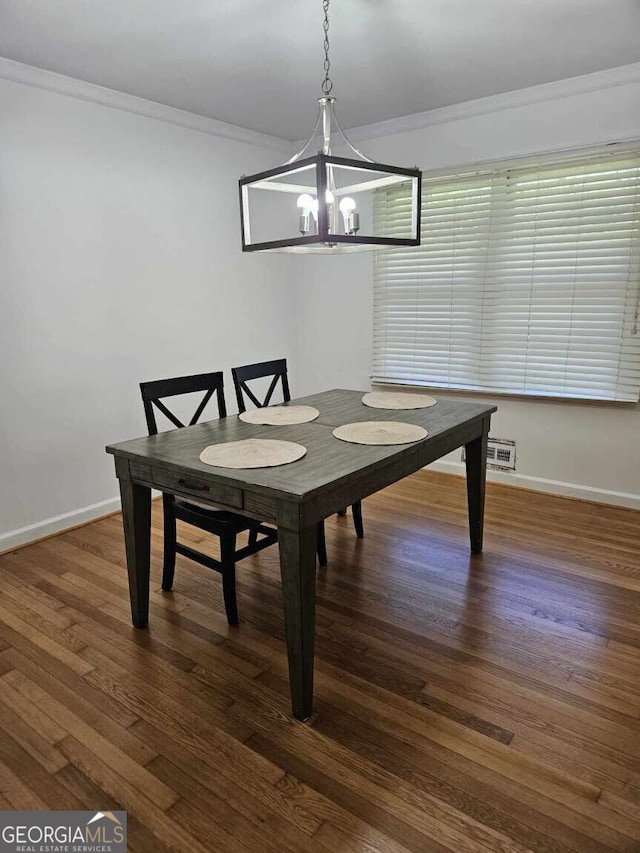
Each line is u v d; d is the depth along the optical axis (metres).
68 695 1.84
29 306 2.88
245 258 4.07
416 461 2.14
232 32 2.38
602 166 3.08
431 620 2.24
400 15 2.26
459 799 1.44
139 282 3.39
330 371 4.50
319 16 2.25
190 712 1.76
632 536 2.95
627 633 2.13
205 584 2.56
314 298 4.46
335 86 3.05
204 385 2.64
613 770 1.52
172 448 2.06
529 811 1.40
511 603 2.35
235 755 1.59
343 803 1.43
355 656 2.02
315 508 1.64
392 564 2.71
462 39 2.49
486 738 1.64
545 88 3.08
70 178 2.97
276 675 1.94
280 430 2.32
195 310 3.77
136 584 2.15
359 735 1.66
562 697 1.80
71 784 1.50
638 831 1.35
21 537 2.97
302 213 2.07
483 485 2.70
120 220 3.24
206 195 3.71
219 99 3.22
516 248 3.44
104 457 3.34
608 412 3.29
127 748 1.62
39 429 3.00
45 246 2.91
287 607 1.67
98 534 3.13
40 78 2.76
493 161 3.37
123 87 3.01
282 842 1.33
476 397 3.79
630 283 3.10
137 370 3.46
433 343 3.90
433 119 3.51
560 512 3.28
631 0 2.15
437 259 3.76
